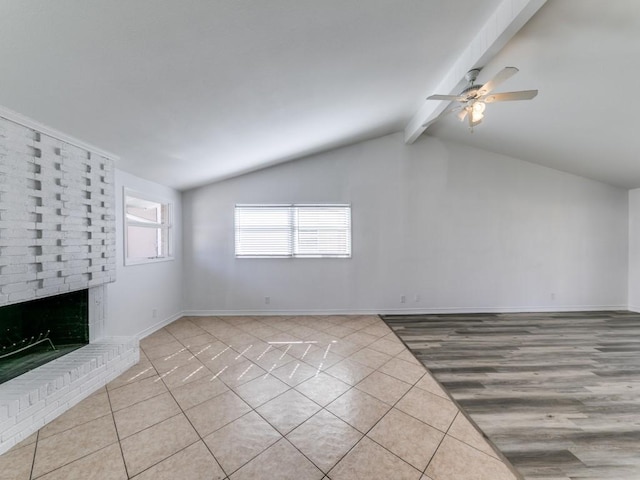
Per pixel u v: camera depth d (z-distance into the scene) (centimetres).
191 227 440
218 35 153
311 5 150
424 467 146
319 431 174
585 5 181
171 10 130
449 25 199
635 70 228
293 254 445
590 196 456
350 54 207
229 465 147
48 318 246
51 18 117
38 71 146
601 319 413
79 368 205
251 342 326
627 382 232
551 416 188
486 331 363
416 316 435
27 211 191
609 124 307
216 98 218
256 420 184
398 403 204
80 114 195
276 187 444
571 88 265
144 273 347
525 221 452
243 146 331
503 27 185
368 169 446
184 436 169
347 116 328
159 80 179
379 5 164
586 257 456
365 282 447
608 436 169
